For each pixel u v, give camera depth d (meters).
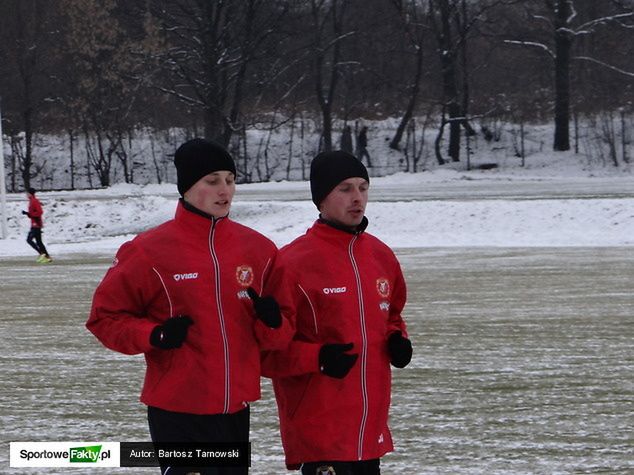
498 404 23.48
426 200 96.69
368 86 177.00
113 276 12.66
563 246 71.38
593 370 27.19
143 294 12.65
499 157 160.12
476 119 164.88
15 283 52.50
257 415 23.03
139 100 155.38
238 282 12.74
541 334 33.19
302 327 13.69
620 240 73.81
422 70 174.38
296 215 88.56
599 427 21.30
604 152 155.75
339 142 166.00
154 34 143.00
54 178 158.12
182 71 142.50
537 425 21.55
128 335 12.18
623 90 161.25
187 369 12.48
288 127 170.50
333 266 13.62
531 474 18.06
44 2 157.88
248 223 88.44
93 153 158.38
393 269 14.28
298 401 13.57
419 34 169.50
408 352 13.50
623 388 24.92
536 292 44.62
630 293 43.53
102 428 21.98
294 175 159.62
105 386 26.31
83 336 34.56
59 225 97.38
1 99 153.25
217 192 12.80
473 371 27.31
